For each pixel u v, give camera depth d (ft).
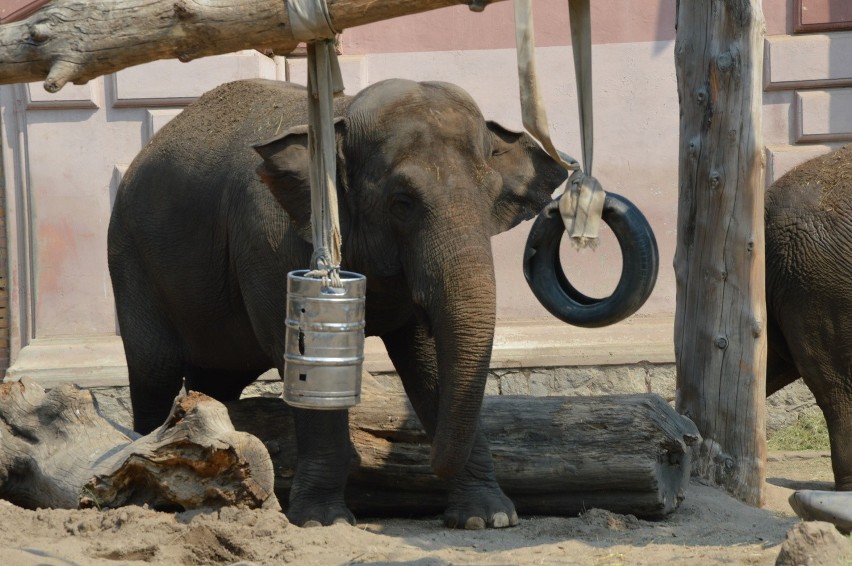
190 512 25.08
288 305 21.98
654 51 44.11
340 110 28.63
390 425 29.84
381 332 29.37
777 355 36.76
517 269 43.96
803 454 41.50
